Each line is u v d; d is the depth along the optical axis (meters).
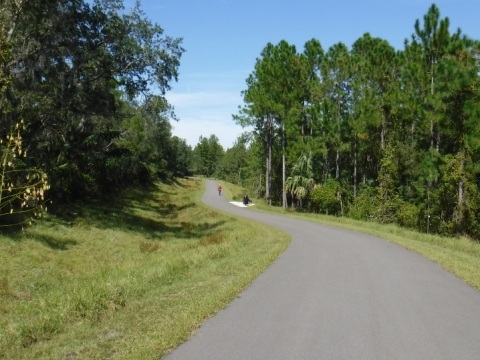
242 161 115.25
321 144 43.50
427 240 21.23
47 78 25.36
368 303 8.12
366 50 47.50
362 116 39.78
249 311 7.51
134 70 29.34
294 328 6.59
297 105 47.31
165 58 28.75
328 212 43.69
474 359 5.46
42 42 23.81
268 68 47.25
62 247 20.08
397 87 36.97
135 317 7.06
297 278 10.41
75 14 26.09
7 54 9.81
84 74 28.95
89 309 7.40
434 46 30.27
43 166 26.19
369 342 6.02
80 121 31.02
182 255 15.31
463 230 29.19
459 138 28.75
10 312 8.28
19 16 21.80
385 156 38.38
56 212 27.30
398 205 36.19
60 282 14.39
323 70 44.38
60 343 5.92
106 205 36.47
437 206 31.47
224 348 5.74
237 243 17.78
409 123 37.56
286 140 53.19
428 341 6.09
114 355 5.41
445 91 27.58
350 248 16.20
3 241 18.75
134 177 57.09
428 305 8.04
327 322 6.91
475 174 28.84
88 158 33.44
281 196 63.00
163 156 87.06
